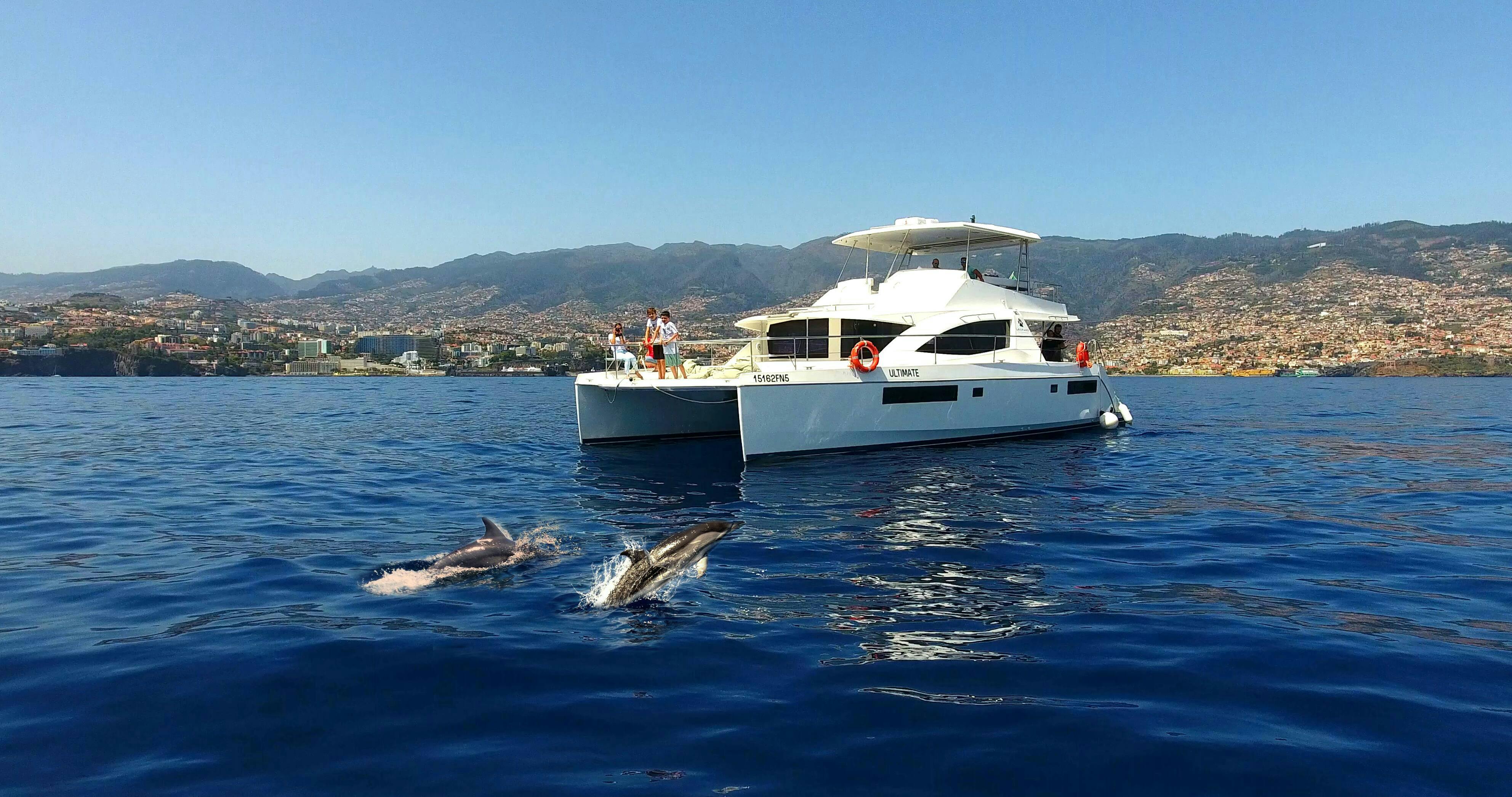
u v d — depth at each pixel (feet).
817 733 14.40
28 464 52.54
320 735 14.24
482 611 21.22
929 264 87.51
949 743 14.05
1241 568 26.61
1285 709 15.46
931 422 57.62
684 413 65.98
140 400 136.36
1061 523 33.78
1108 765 13.28
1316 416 100.27
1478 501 39.86
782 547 29.14
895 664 17.72
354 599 22.34
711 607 21.80
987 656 18.29
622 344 58.18
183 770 12.96
